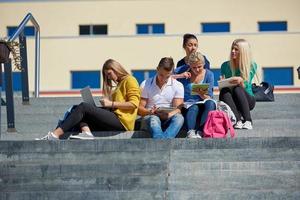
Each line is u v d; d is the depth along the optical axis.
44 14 51.91
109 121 14.83
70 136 14.58
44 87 49.69
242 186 11.99
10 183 12.40
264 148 12.99
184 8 51.38
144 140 13.30
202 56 15.83
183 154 12.90
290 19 51.25
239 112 15.27
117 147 13.31
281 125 16.25
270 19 51.22
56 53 49.91
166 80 15.42
